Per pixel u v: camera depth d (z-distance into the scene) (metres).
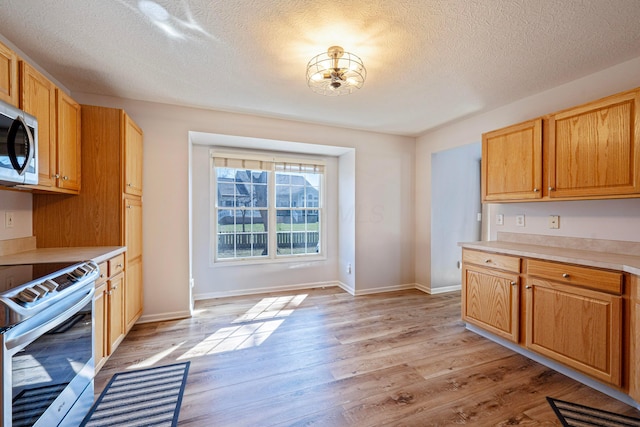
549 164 2.27
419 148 4.25
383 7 1.56
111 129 2.32
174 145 3.01
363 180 4.01
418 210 4.27
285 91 2.67
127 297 2.40
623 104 1.85
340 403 1.74
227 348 2.41
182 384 1.91
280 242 4.23
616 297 1.70
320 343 2.52
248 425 1.55
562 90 2.51
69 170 2.08
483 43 1.89
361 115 3.33
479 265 2.62
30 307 1.09
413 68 2.23
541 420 1.59
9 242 1.91
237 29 1.75
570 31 1.76
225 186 3.96
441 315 3.21
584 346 1.85
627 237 2.09
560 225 2.49
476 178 4.33
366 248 4.04
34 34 1.79
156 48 1.96
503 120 3.02
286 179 4.28
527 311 2.20
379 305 3.54
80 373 1.53
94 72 2.30
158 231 2.96
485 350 2.40
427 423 1.57
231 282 3.89
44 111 1.79
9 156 1.42
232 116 3.24
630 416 1.62
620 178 1.86
